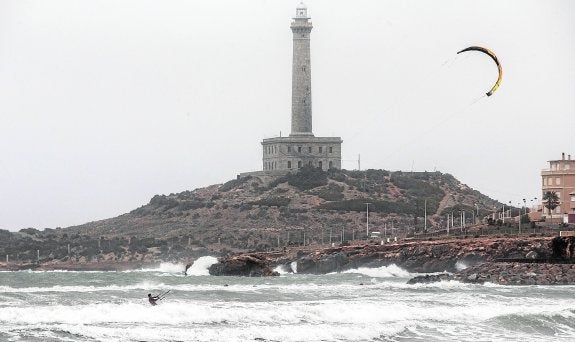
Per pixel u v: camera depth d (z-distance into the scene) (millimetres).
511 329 194750
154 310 191125
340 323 192375
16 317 178500
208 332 171750
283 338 171375
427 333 186000
